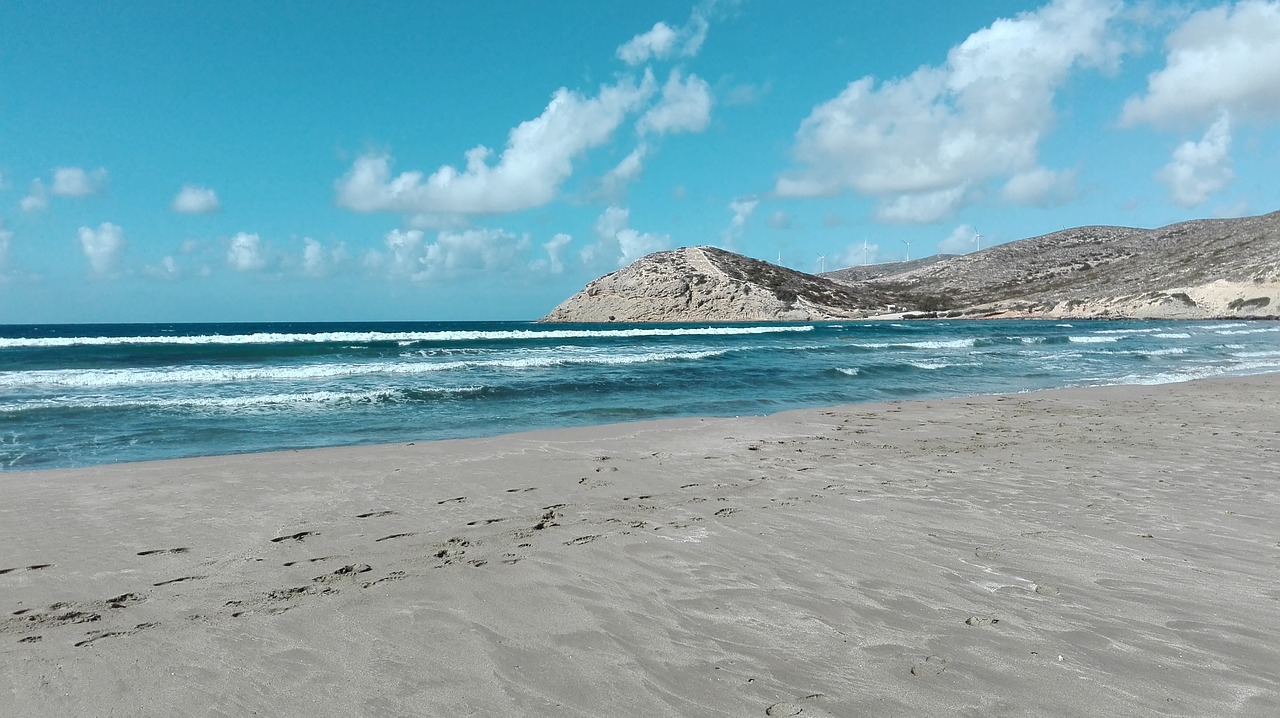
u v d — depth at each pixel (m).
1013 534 5.04
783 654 3.14
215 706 2.69
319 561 4.38
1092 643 3.26
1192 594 3.88
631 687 2.84
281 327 95.50
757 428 10.34
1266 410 12.02
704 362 23.19
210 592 3.85
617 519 5.41
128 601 3.72
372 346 29.83
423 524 5.24
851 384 17.73
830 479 6.91
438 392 14.40
